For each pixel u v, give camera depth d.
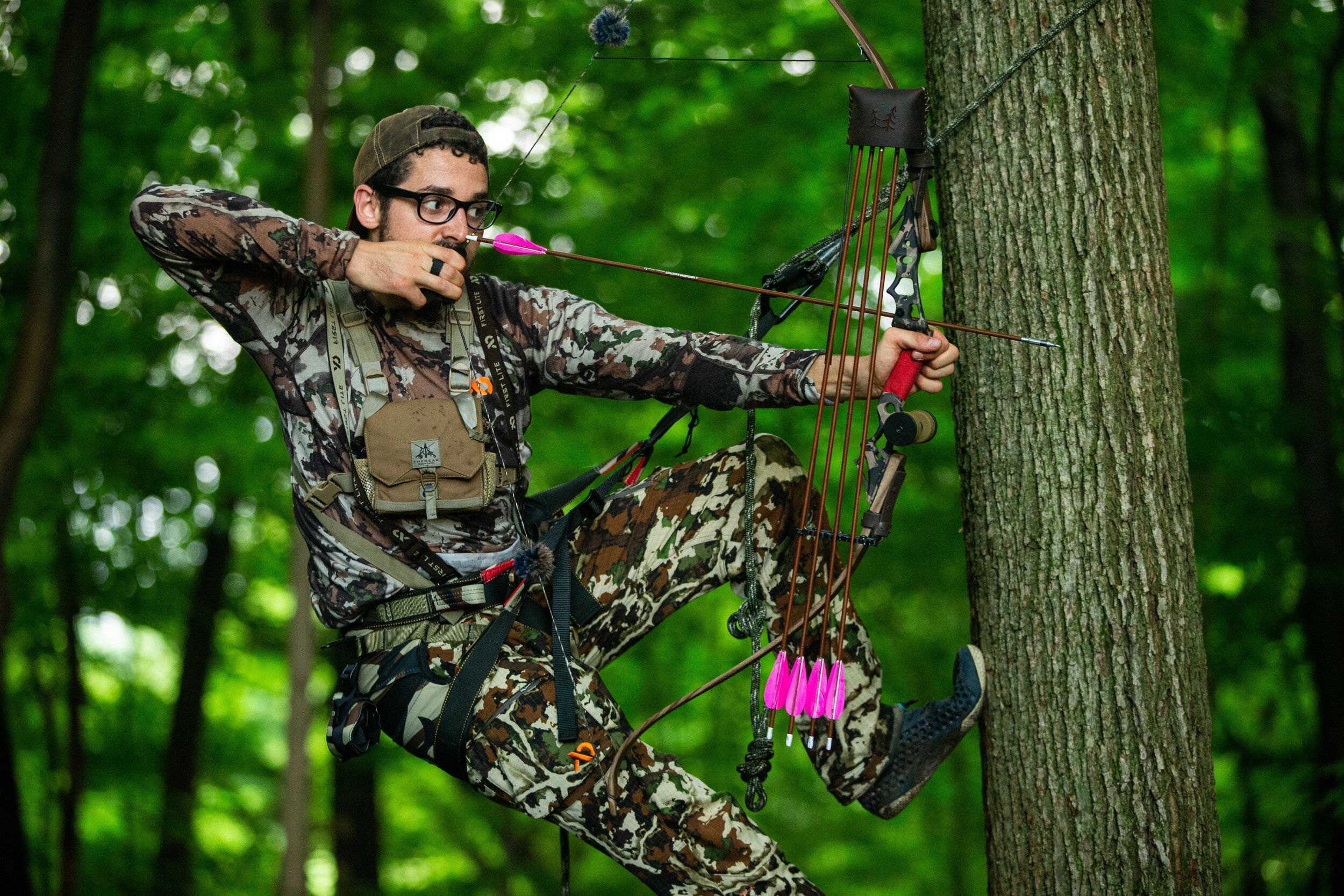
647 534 3.40
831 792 3.49
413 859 18.86
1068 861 3.37
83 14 7.44
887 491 3.26
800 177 10.97
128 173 9.85
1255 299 8.89
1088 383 3.39
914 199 3.18
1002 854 3.48
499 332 3.26
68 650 11.52
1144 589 3.36
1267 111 8.27
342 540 3.12
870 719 3.42
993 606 3.48
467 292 3.25
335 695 3.19
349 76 9.84
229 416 10.27
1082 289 3.39
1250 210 8.96
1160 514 3.38
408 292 2.96
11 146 9.18
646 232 10.93
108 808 14.88
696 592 3.42
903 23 9.66
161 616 12.78
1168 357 3.45
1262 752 8.95
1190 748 3.36
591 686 3.13
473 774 3.07
